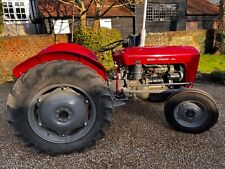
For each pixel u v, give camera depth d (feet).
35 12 50.03
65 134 9.90
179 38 36.65
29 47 25.62
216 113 10.79
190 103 10.87
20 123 9.48
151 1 56.08
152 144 10.33
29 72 9.45
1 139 11.01
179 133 11.19
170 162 9.12
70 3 31.19
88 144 9.87
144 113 13.42
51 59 9.95
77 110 9.57
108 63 23.80
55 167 9.02
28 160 9.46
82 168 8.92
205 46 41.22
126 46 12.97
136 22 50.90
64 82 9.49
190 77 12.01
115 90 12.03
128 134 11.16
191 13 61.00
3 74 24.76
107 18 48.08
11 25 50.96
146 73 12.05
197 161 9.16
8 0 51.57
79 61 10.17
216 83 20.84
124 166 8.95
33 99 9.47
